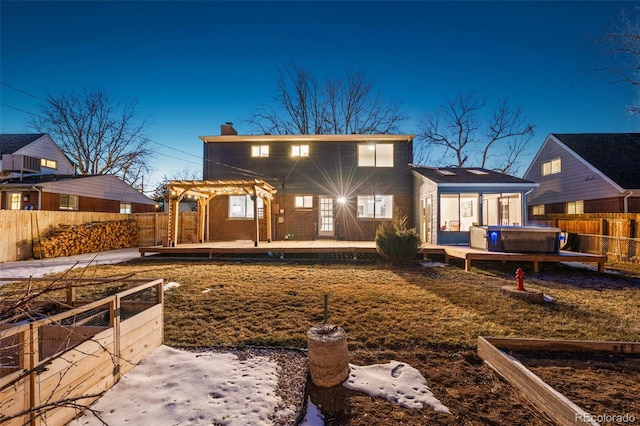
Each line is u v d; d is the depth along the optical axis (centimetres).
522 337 397
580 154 1622
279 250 1034
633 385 293
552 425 240
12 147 1836
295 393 287
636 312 497
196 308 504
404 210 1424
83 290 591
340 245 1099
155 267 878
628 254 1062
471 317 466
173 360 340
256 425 242
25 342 214
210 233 1428
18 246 1067
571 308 514
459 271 841
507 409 262
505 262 943
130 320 323
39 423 216
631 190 1348
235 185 1093
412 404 268
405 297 571
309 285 663
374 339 393
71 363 244
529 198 2025
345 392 287
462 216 1475
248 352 363
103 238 1346
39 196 1464
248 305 521
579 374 313
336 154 1448
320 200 1443
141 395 277
